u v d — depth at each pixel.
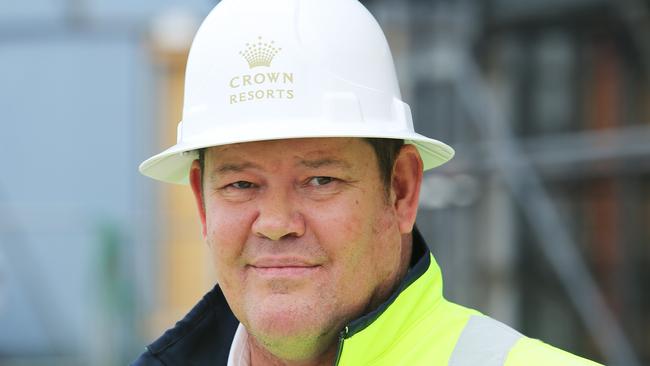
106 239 22.70
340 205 5.82
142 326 22.16
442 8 20.38
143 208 23.42
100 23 24.22
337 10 6.13
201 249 22.73
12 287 23.08
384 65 6.24
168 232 22.88
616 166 19.03
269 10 6.04
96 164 23.92
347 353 5.80
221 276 6.08
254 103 5.91
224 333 6.95
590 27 19.14
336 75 5.96
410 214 6.31
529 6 19.77
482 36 20.17
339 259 5.83
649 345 18.92
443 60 20.31
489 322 6.00
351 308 5.92
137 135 24.03
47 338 22.66
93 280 22.50
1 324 22.86
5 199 23.73
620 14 18.64
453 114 20.27
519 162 19.81
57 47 24.23
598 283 19.36
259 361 6.46
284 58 5.94
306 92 5.90
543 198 19.75
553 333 19.78
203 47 6.22
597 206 19.34
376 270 6.02
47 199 23.66
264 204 5.81
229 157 5.87
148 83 24.19
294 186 5.84
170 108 24.25
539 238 19.88
